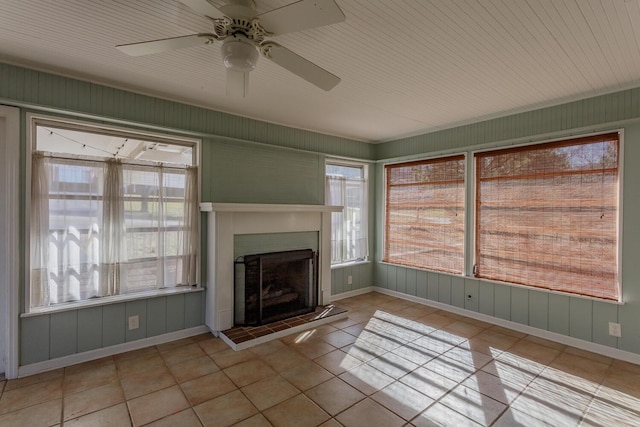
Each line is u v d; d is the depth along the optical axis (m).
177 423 1.98
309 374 2.56
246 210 3.32
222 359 2.80
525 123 3.40
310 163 4.27
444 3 1.65
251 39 1.62
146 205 3.03
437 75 2.54
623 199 2.81
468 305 3.93
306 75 1.91
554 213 3.22
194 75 2.59
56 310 2.61
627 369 2.66
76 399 2.22
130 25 1.89
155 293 3.08
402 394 2.30
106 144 2.97
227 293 3.33
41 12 1.75
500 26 1.86
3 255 2.46
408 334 3.38
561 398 2.26
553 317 3.23
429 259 4.36
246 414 2.07
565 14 1.73
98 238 2.80
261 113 3.56
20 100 2.41
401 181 4.72
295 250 3.88
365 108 3.38
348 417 2.05
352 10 1.71
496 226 3.66
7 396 2.24
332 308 4.04
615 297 2.86
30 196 2.51
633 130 2.76
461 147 3.97
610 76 2.54
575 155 3.08
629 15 1.73
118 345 2.91
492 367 2.69
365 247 5.02
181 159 3.32
